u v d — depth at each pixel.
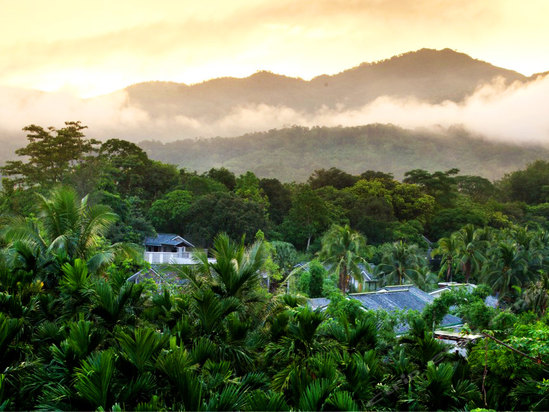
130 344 11.71
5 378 12.02
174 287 26.64
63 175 83.88
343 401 9.94
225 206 74.88
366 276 69.88
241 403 10.43
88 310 17.25
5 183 73.38
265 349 16.52
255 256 21.08
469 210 108.44
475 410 12.09
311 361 14.40
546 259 75.31
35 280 21.31
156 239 70.81
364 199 103.50
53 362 13.34
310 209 86.00
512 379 14.70
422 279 68.88
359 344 16.41
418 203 109.88
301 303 20.64
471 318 22.92
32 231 24.34
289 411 9.87
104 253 24.08
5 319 12.98
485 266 69.38
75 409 10.45
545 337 14.16
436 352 15.95
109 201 66.19
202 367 13.10
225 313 17.03
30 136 87.12
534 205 142.62
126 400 10.80
